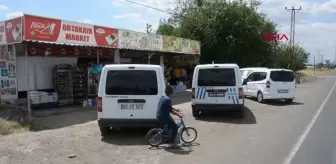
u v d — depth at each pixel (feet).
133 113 30.78
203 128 37.01
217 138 31.71
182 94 72.69
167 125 28.35
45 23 40.37
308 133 34.09
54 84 50.24
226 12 114.73
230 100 42.60
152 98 30.81
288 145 28.78
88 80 53.26
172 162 23.61
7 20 40.60
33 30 38.99
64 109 46.01
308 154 25.79
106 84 31.01
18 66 46.29
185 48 80.94
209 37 113.09
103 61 58.90
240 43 114.93
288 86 61.98
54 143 28.99
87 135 32.45
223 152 26.37
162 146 28.12
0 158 24.53
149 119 30.71
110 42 51.96
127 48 56.54
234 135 33.14
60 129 35.19
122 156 25.27
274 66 156.66
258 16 120.26
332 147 28.04
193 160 24.09
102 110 30.91
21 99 46.16
